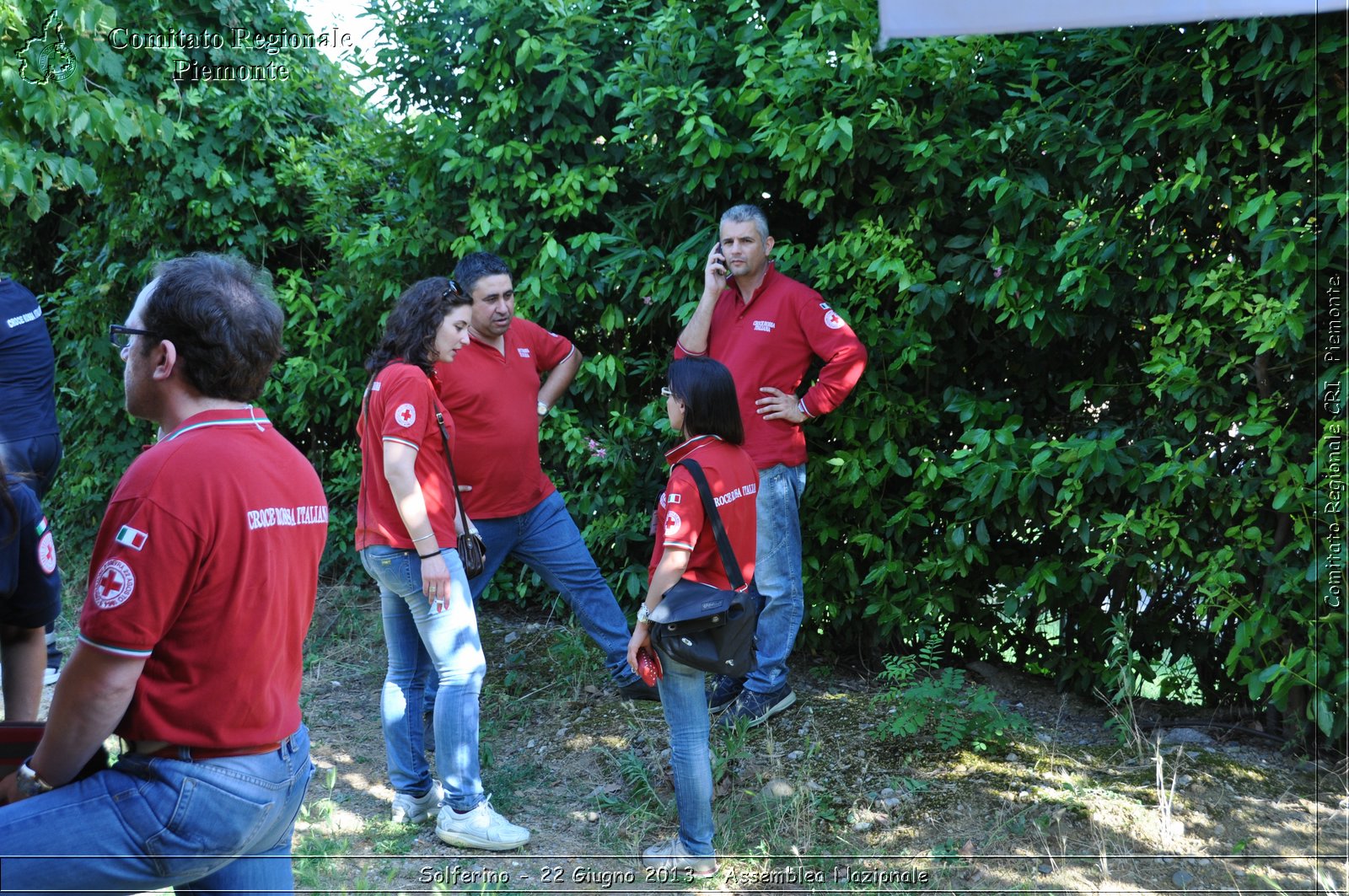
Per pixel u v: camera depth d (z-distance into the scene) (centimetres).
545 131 477
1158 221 378
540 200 487
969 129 400
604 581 429
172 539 182
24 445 433
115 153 609
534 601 553
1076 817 336
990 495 402
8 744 204
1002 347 430
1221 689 409
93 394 665
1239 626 353
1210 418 367
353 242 532
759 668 410
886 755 379
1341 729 342
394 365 338
